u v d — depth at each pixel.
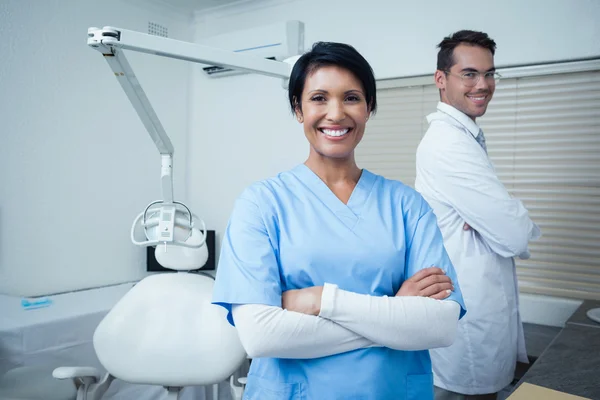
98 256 2.88
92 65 2.82
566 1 2.14
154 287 1.70
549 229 2.26
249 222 0.97
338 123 0.94
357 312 0.86
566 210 2.21
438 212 1.69
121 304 1.68
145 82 3.15
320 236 0.95
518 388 0.94
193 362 1.62
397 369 0.93
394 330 0.86
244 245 0.94
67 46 2.69
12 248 2.47
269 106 3.13
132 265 3.08
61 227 2.68
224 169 3.35
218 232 3.38
